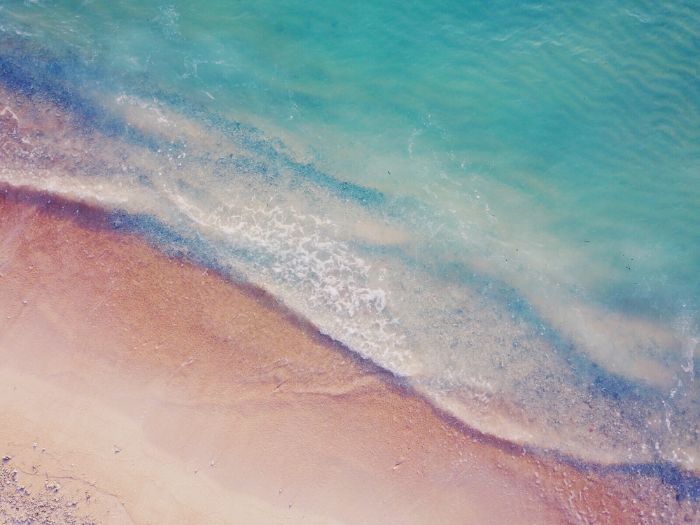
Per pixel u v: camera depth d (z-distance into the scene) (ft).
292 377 52.54
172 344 52.54
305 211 56.08
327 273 54.70
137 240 54.39
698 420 54.39
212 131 57.36
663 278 57.62
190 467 50.34
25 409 50.24
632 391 54.80
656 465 53.16
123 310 53.11
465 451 52.37
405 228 56.80
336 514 50.52
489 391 53.72
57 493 48.78
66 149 55.67
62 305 53.01
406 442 52.11
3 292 52.80
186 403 51.52
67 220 54.29
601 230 58.23
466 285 56.03
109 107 56.95
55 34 58.03
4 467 48.75
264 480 50.65
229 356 52.54
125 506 48.98
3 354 51.47
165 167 56.08
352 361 53.16
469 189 58.29
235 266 54.29
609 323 56.59
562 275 57.31
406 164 58.34
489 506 51.39
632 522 51.90
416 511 50.93
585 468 52.80
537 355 55.06
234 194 55.98
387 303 54.60
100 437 50.24
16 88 56.54
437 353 54.08
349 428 52.03
